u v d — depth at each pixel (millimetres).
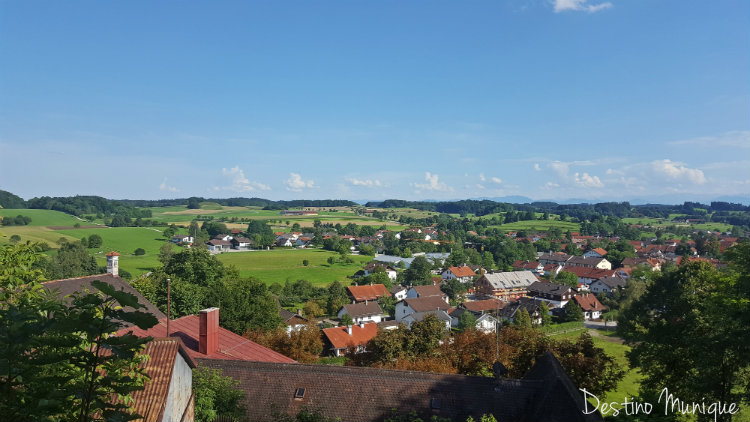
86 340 7453
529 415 17688
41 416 6996
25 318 7219
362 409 19000
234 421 17891
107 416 7523
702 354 24031
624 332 42125
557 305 116562
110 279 30219
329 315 103000
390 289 123625
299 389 19984
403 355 39594
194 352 23500
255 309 48469
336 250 191750
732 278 24203
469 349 35594
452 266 158250
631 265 155250
